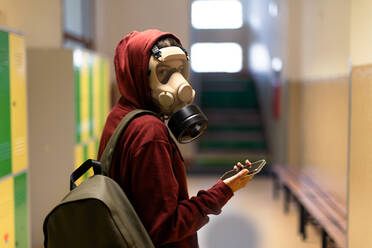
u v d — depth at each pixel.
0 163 2.53
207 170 7.55
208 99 9.16
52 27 4.67
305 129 5.60
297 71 6.20
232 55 10.18
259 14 8.84
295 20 6.15
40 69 3.79
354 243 2.65
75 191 1.16
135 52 1.38
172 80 1.37
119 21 7.57
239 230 4.37
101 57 4.86
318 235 4.26
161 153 1.23
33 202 3.80
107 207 1.10
